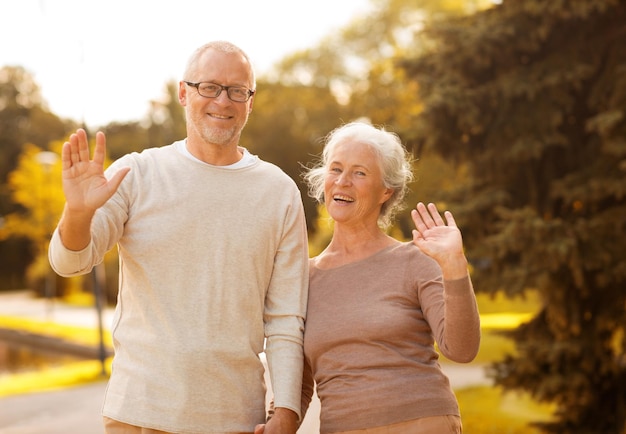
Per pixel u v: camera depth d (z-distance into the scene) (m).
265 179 2.92
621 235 8.27
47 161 34.16
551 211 9.13
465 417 10.58
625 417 8.88
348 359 2.80
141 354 2.75
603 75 8.85
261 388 2.90
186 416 2.71
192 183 2.81
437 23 9.55
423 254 2.87
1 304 37.75
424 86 9.38
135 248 2.76
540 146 8.76
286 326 2.92
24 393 15.57
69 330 26.50
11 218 38.50
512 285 8.39
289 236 2.95
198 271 2.76
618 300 8.74
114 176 2.51
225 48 2.83
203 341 2.73
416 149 9.49
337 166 2.99
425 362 2.80
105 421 2.82
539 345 8.87
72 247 2.55
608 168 8.76
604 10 8.40
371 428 2.71
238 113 2.84
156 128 41.41
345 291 2.91
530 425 9.55
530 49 9.02
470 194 9.59
